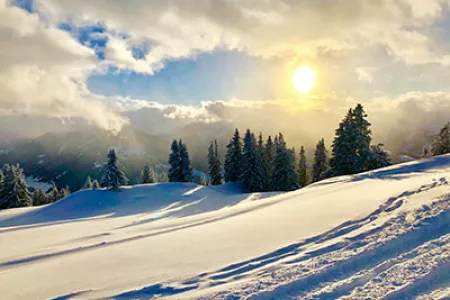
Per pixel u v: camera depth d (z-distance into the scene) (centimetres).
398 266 544
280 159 4022
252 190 4238
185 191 3825
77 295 571
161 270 662
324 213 1012
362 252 607
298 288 516
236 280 573
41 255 939
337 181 2083
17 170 4400
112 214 2880
